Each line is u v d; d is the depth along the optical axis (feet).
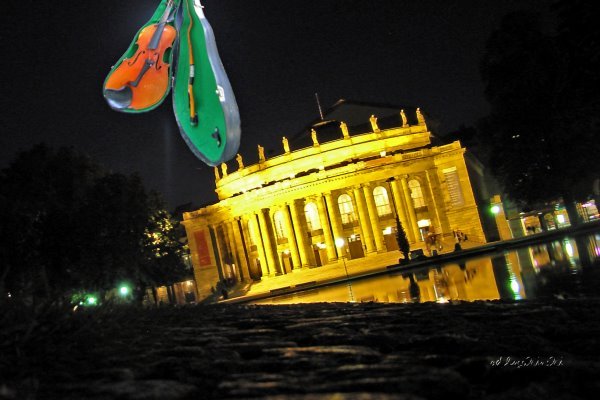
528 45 156.35
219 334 29.99
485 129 175.52
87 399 14.66
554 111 152.66
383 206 259.60
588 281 60.34
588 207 245.65
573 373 16.72
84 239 131.95
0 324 21.33
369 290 110.01
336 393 14.10
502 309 36.94
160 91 22.41
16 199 133.08
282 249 267.39
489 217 273.33
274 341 26.35
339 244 248.93
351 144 264.52
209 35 20.07
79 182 143.54
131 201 147.74
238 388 15.84
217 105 19.13
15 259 124.16
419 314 36.47
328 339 25.94
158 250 180.24
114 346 24.17
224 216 284.61
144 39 21.85
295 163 266.77
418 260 177.06
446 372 16.46
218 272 289.74
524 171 173.47
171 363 19.99
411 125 271.69
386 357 20.90
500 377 17.43
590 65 124.88
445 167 258.57
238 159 279.69
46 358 20.43
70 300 26.86
